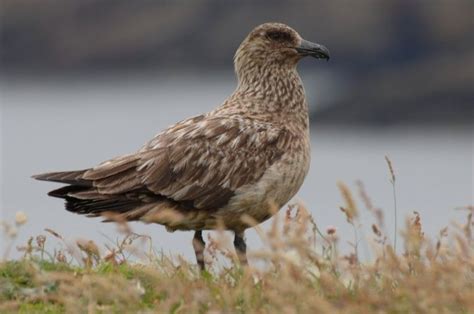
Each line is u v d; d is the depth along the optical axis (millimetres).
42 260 10070
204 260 10969
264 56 12344
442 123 95438
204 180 11039
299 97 12070
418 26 122938
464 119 94688
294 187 11523
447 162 78375
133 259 10664
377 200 61344
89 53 153375
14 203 51531
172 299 8773
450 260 9305
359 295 8750
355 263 9492
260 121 11578
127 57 152500
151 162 10992
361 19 127438
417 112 96375
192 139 11141
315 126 98688
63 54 154625
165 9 154375
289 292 8492
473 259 9094
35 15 155750
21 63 155625
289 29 12445
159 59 149625
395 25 125188
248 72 12352
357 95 98312
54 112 124750
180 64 149875
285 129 11547
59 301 9180
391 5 126438
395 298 8766
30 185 60344
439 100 95938
